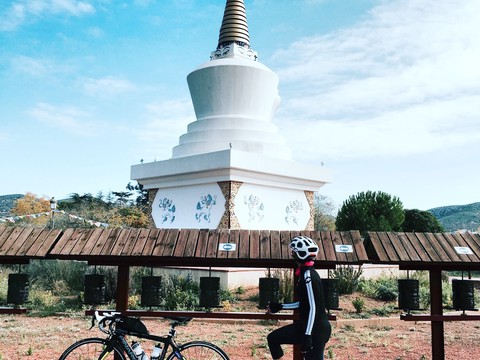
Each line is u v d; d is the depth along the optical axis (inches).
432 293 297.3
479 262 283.6
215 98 951.0
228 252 281.0
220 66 936.9
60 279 705.0
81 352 376.8
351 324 530.6
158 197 959.0
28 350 376.8
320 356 228.7
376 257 288.2
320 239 288.8
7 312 298.5
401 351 401.7
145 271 707.4
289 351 393.1
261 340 438.3
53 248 292.4
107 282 641.0
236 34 1009.5
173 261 287.1
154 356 251.6
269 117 1000.9
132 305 579.8
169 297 600.1
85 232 300.8
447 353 401.4
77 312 569.3
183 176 893.8
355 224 1282.0
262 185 878.4
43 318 543.5
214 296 299.0
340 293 679.7
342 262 275.9
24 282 306.2
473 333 494.0
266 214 880.3
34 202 1883.6
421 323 547.8
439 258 281.6
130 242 291.1
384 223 1256.8
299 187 944.9
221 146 899.4
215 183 848.9
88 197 1907.0
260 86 952.9
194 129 959.6
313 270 234.8
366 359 375.2
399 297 301.4
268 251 281.4
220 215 826.8
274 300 298.5
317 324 229.3
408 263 284.7
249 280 698.2
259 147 895.1
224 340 436.8
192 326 508.7
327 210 2176.4
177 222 907.4
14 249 289.1
